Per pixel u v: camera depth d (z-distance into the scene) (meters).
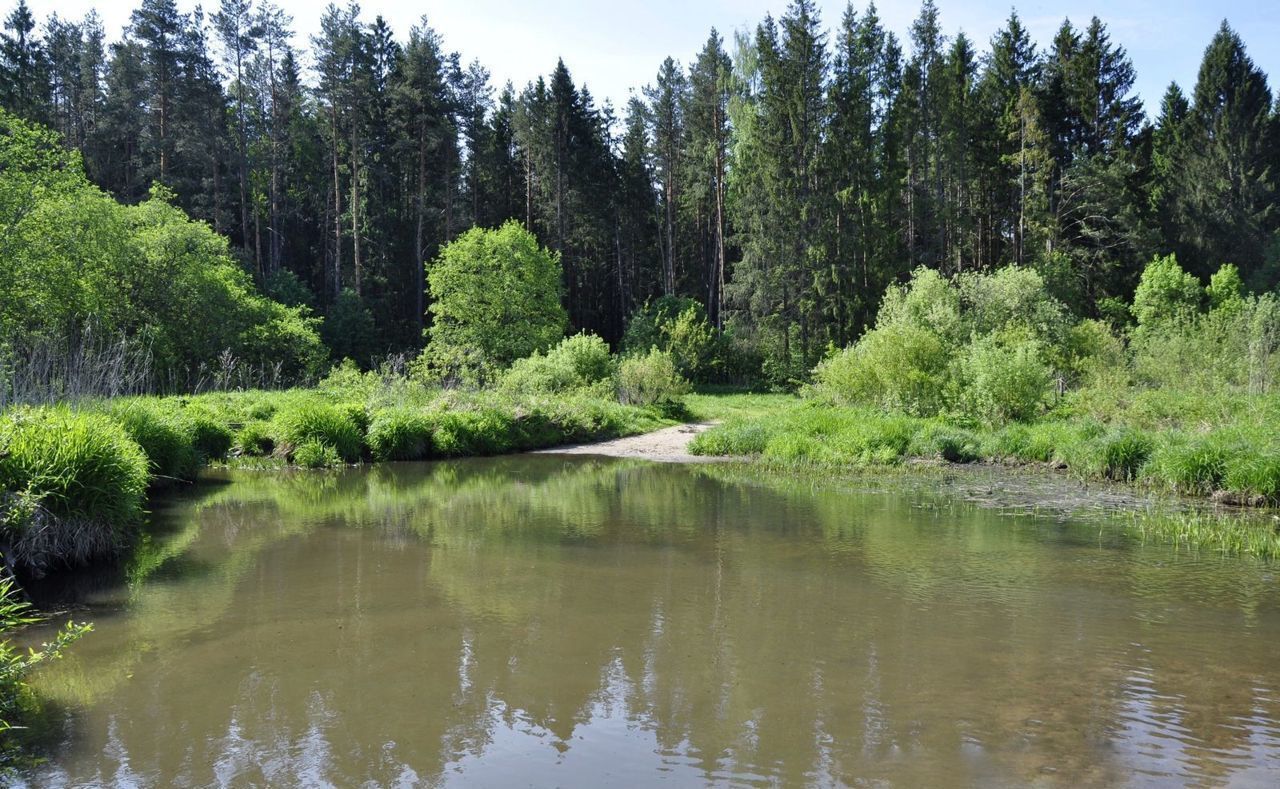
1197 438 14.35
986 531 10.20
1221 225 45.28
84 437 8.52
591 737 4.54
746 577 7.95
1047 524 10.65
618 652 5.86
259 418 18.89
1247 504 12.11
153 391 24.95
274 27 43.78
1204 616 6.75
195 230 29.27
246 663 5.63
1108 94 46.62
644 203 54.41
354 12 44.41
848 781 4.04
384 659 5.71
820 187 41.72
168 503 12.21
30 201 23.28
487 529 10.27
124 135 42.50
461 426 19.17
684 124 52.00
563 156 48.25
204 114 40.19
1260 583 7.77
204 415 17.12
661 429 24.47
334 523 10.65
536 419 21.14
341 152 44.94
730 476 15.61
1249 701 5.04
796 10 41.09
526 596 7.26
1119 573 8.13
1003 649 5.95
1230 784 4.03
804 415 20.95
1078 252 42.06
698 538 9.75
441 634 6.24
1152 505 12.13
